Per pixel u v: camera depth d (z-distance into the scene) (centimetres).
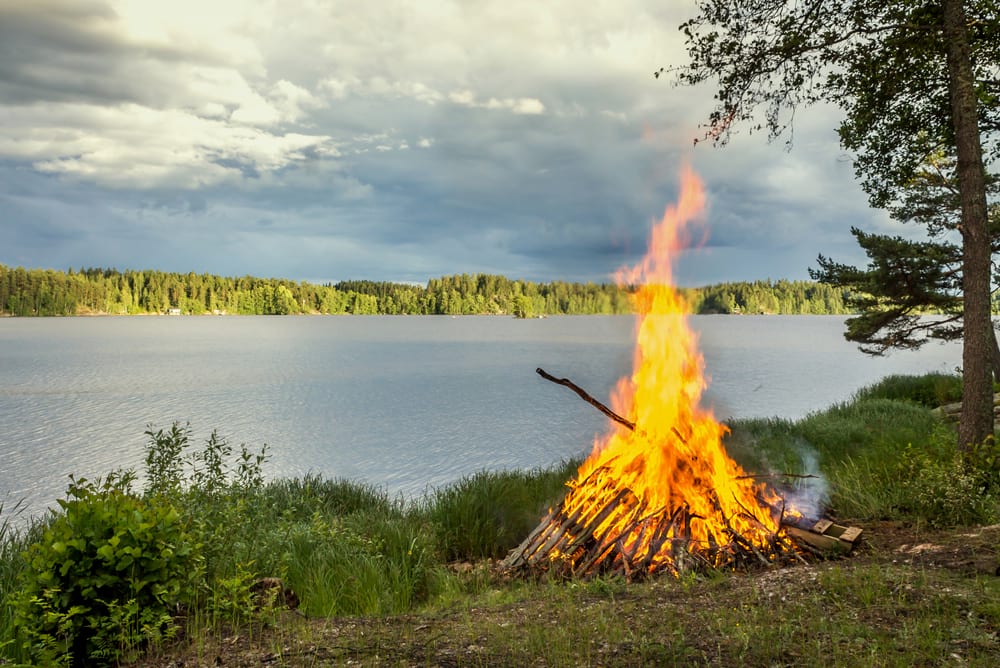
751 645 358
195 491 671
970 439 812
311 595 536
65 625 377
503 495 902
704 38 901
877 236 1739
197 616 438
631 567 602
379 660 365
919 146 1026
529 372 5438
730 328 16762
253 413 3122
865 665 320
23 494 1584
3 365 5900
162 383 4519
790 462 1020
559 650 364
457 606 515
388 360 6819
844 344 9588
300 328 16412
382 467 1917
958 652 332
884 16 880
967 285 829
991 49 879
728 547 607
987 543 520
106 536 417
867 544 614
